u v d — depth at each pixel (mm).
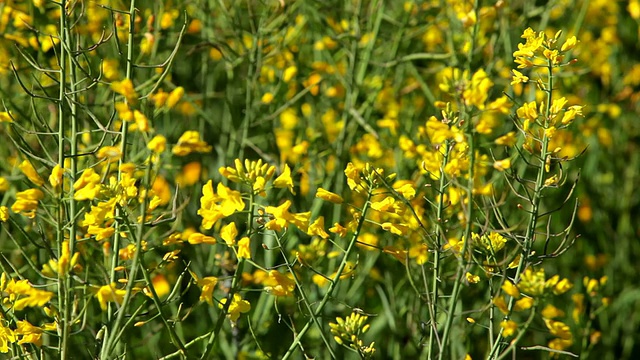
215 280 3336
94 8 5699
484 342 5500
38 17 5348
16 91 5973
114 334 3084
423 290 4652
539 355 5945
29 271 4898
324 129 6289
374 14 6371
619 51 8398
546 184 3455
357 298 5656
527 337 6012
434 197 4922
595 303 5660
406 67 6500
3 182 3707
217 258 5035
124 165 3061
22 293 3016
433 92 6605
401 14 6715
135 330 5547
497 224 5020
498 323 5453
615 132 7559
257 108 5949
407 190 3439
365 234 5266
